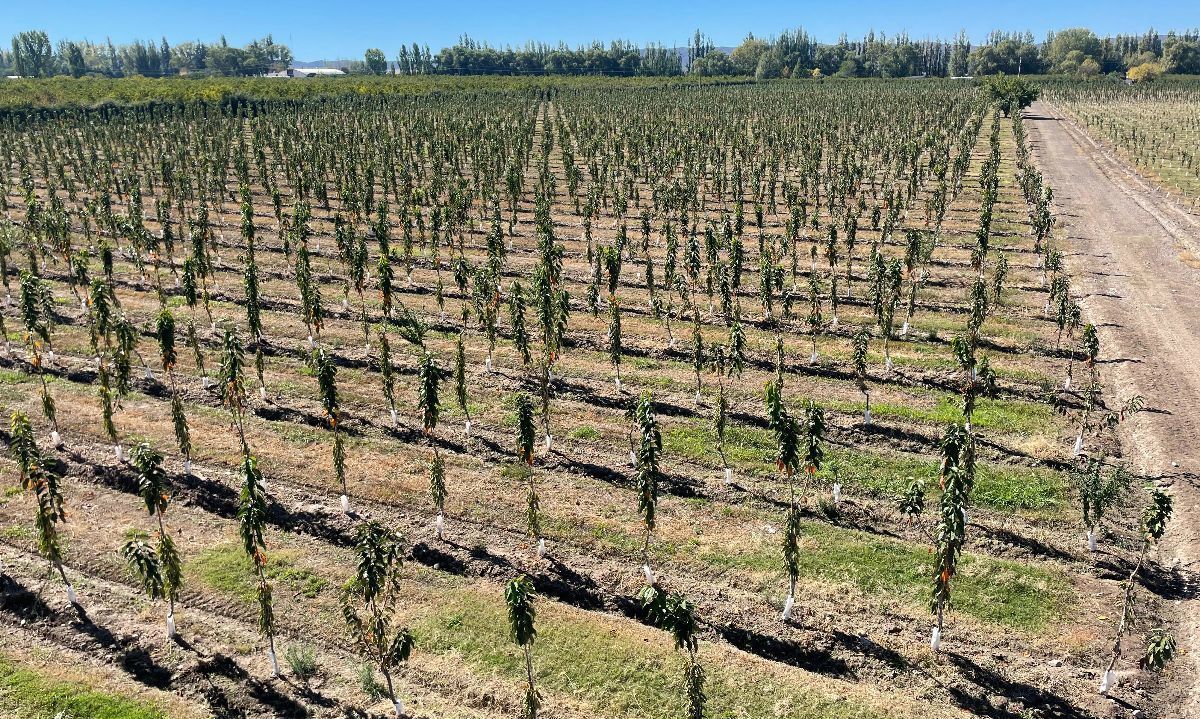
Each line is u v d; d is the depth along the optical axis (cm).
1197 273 7175
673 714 2834
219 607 3303
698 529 3806
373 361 5553
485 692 2917
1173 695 2931
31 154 12800
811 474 3644
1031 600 3353
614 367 5494
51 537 3175
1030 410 4806
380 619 2817
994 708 2894
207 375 5231
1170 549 3662
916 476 4191
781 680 2972
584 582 3491
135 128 13775
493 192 10200
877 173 12175
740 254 6738
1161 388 5034
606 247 7612
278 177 12006
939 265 7569
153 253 7419
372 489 4072
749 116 17650
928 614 3291
